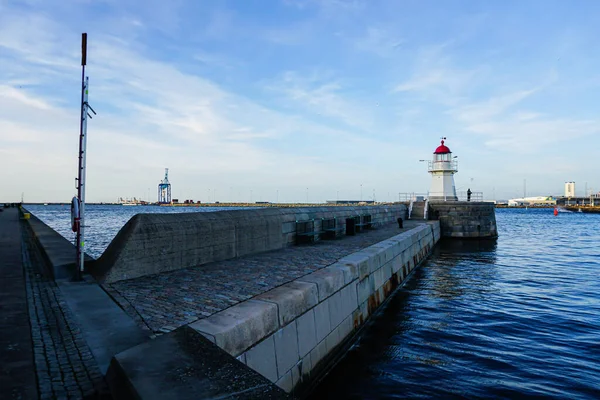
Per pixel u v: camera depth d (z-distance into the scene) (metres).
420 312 10.69
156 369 3.00
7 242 13.20
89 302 5.69
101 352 3.83
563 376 6.74
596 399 5.95
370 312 9.95
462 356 7.66
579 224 59.84
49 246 11.41
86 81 7.79
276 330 5.40
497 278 15.67
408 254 16.16
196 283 7.09
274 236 12.34
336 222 17.19
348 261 9.37
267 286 6.87
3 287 6.30
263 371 4.96
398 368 7.13
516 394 6.13
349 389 6.34
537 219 80.00
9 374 3.27
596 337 8.67
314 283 6.82
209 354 3.34
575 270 17.58
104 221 55.38
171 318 4.98
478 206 31.53
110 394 3.03
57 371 3.39
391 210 27.84
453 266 18.67
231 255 10.27
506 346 8.16
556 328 9.31
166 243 8.27
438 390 6.29
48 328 4.52
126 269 7.34
